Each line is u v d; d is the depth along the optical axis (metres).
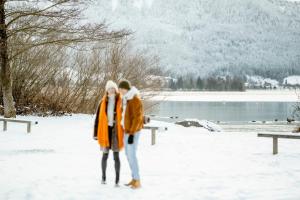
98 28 19.61
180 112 52.44
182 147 12.23
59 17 19.23
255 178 7.75
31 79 23.67
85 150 11.50
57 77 24.73
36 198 6.29
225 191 6.72
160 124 21.48
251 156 10.48
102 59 25.92
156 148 12.01
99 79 25.56
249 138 14.71
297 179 7.64
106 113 7.05
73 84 25.03
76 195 6.46
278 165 9.16
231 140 14.05
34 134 15.27
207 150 11.60
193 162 9.59
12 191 6.70
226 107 64.31
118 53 26.02
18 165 9.03
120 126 7.05
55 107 23.50
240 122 37.94
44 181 7.42
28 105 23.31
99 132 7.11
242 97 109.19
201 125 24.20
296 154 10.77
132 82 26.31
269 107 64.44
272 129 30.50
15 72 23.09
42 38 21.39
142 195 6.47
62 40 19.41
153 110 29.80
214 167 8.93
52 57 24.67
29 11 18.66
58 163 9.34
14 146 12.15
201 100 91.44
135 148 6.95
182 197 6.34
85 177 7.80
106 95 7.11
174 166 9.06
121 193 6.60
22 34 20.39
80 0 19.16
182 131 18.31
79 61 25.69
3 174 8.03
